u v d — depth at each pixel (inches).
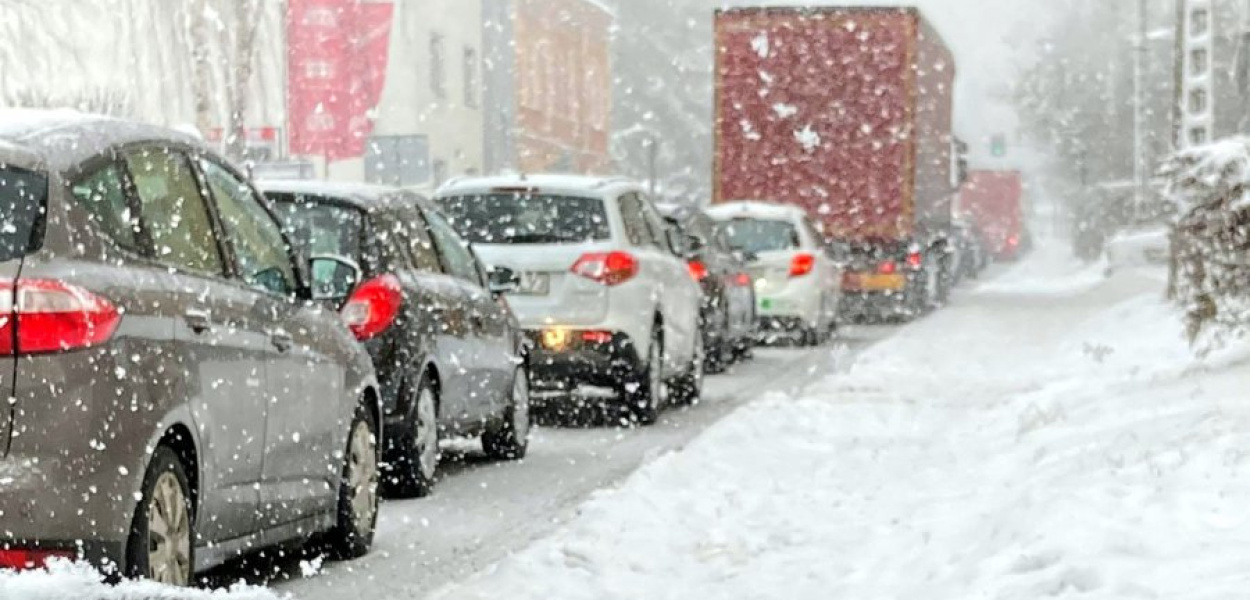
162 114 2588.6
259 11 2448.3
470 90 3403.1
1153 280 3041.3
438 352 799.1
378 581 597.6
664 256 1164.5
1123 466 671.8
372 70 2871.6
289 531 575.5
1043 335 1850.4
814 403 1111.0
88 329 442.6
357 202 775.1
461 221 1061.8
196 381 487.8
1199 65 2493.8
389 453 774.5
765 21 2274.9
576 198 1067.9
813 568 591.2
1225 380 925.8
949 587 526.0
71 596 339.6
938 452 873.5
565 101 3949.3
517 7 3558.1
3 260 438.9
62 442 437.4
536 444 999.6
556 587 569.0
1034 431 880.3
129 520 449.7
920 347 1630.2
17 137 458.6
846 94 2271.2
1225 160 997.2
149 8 2583.7
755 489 768.9
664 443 1008.9
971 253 4424.2
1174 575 479.2
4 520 431.2
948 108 2785.4
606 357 1045.2
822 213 2282.2
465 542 678.5
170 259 498.3
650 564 608.7
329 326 615.2
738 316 1585.9
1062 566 498.6
